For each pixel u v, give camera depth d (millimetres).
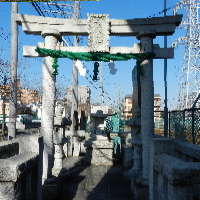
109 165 11062
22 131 31188
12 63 8461
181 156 5496
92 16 6746
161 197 2910
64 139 8500
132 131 8094
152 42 6855
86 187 7574
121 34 7047
